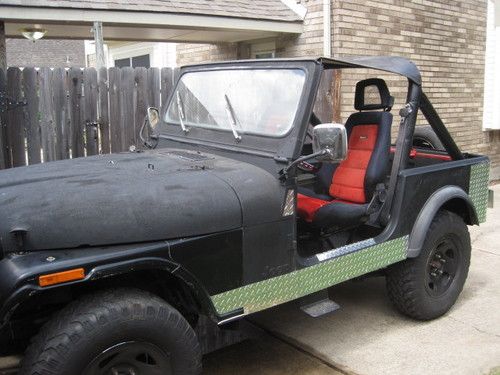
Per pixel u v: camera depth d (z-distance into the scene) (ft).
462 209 13.99
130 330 7.83
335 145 9.07
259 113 10.92
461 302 14.65
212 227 8.84
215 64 12.44
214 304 9.00
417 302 12.83
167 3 22.24
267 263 9.59
